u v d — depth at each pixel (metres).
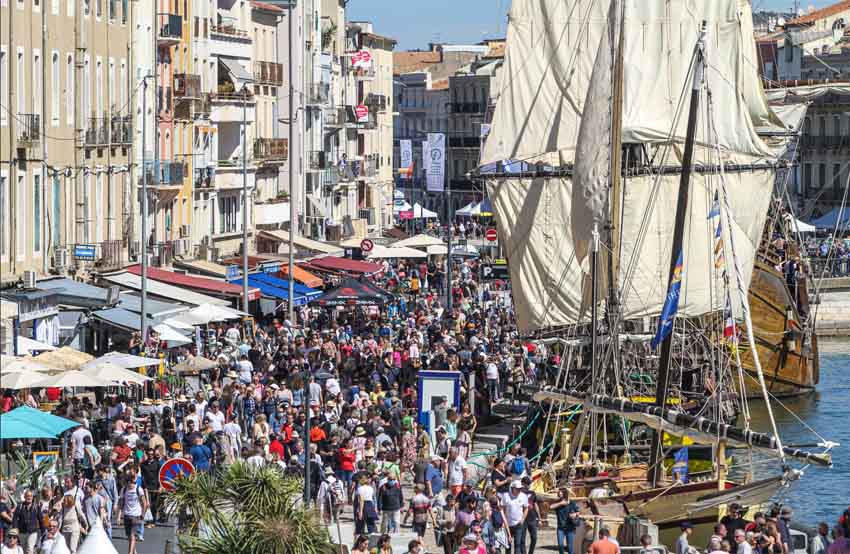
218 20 197.12
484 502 82.69
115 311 121.88
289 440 94.19
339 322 162.88
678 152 149.62
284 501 67.62
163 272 148.38
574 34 150.25
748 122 151.25
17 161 115.75
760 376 95.50
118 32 145.00
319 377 88.31
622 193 147.00
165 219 169.12
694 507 92.75
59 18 126.06
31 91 119.06
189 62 179.75
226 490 68.38
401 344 137.38
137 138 155.75
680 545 80.88
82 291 115.94
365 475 85.12
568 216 146.25
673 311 101.38
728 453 124.50
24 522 71.25
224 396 101.50
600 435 114.62
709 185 147.50
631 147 149.50
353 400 107.12
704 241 147.00
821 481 125.38
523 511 83.56
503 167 149.38
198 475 69.69
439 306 190.12
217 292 148.88
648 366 133.75
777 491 91.69
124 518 77.50
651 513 94.75
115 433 87.00
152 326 119.12
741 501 92.06
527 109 150.38
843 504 117.81
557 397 106.88
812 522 112.00
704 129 149.62
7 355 89.25
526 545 89.81
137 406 103.69
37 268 121.19
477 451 113.12
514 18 151.00
